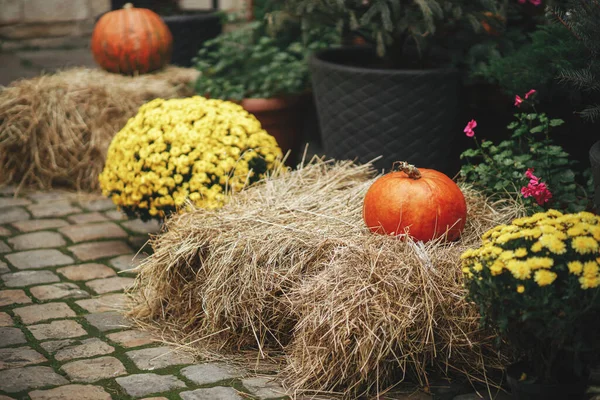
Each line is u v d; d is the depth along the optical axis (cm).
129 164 417
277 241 335
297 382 308
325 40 605
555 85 405
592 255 261
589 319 259
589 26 347
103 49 602
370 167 472
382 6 445
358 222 356
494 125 472
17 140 541
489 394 304
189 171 409
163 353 338
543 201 352
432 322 305
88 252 446
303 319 311
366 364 296
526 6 503
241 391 308
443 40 489
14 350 336
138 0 758
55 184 560
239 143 419
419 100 454
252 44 604
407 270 310
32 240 461
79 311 376
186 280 359
